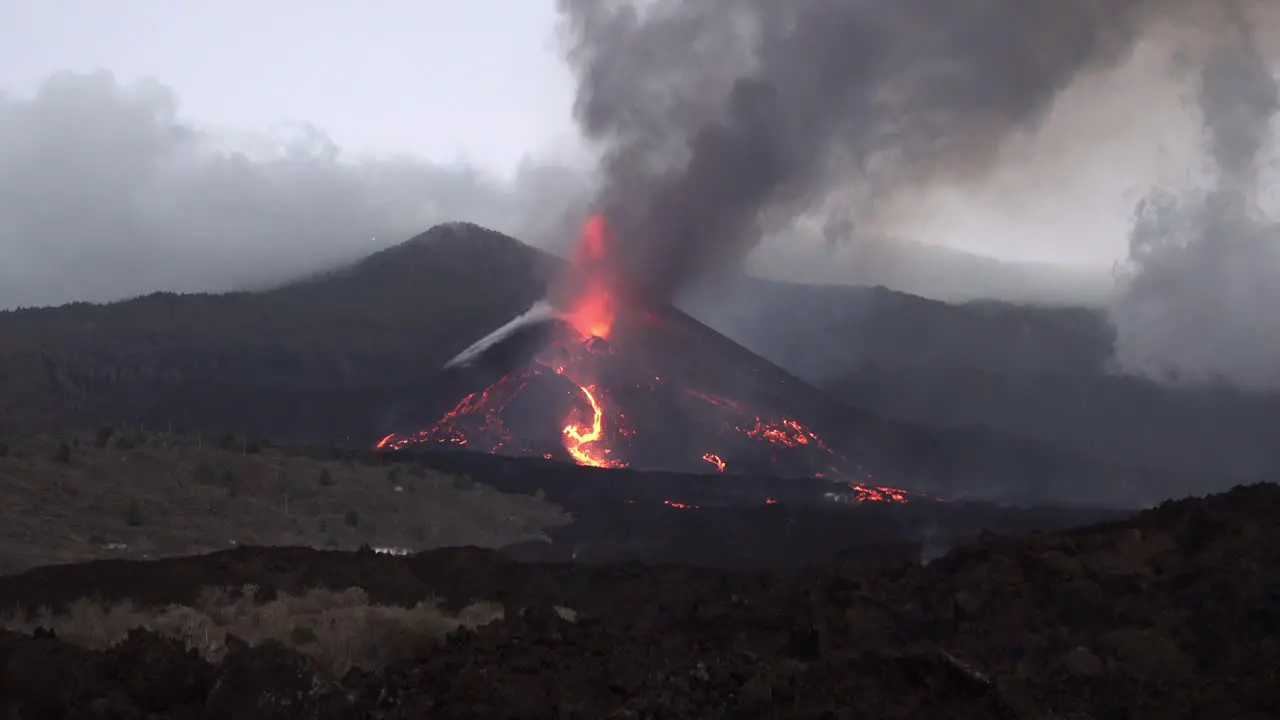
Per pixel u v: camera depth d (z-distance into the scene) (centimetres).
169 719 1489
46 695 1484
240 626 1944
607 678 1653
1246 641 1773
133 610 2034
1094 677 1667
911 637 1931
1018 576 2048
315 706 1535
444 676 1644
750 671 1705
